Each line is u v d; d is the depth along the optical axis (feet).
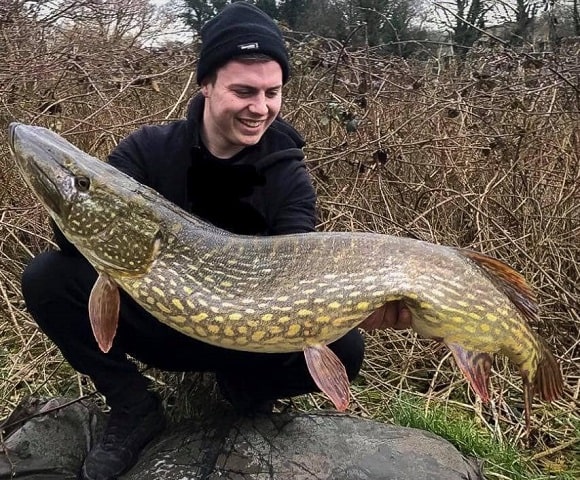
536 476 4.32
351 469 3.60
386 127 7.33
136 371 3.93
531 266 6.28
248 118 3.72
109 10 12.28
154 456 3.75
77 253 3.71
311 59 7.69
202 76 3.77
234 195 3.82
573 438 4.76
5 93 6.92
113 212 3.26
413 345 5.69
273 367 3.89
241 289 3.26
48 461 3.87
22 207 6.54
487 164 6.85
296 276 3.24
